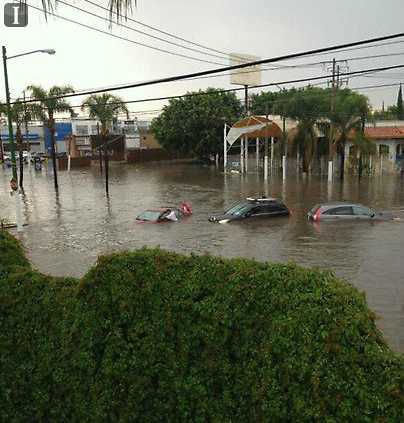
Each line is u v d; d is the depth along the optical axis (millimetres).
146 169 59562
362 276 13367
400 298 11492
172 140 64188
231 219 22406
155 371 5148
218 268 5227
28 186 41656
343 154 42469
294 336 4398
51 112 39875
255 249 17000
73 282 6062
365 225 20656
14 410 5984
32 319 5992
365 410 3904
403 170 47188
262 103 64625
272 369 4434
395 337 9281
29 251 18000
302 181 42188
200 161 67875
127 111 43438
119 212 26938
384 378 3930
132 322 5371
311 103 42969
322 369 4152
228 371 4777
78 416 5523
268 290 4812
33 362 5867
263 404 4398
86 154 75562
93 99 42250
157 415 5145
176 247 17766
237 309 4867
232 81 52406
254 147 67125
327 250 16453
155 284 5367
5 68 23188
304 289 4672
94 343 5480
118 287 5504
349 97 41312
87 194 35562
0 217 25625
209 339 4926
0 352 6094
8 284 6297
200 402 4891
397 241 17562
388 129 48219
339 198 30828
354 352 4137
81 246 18719
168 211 23625
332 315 4344
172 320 5164
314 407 4117
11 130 23094
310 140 44938
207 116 61531
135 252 5750
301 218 22875
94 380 5438
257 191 35281
